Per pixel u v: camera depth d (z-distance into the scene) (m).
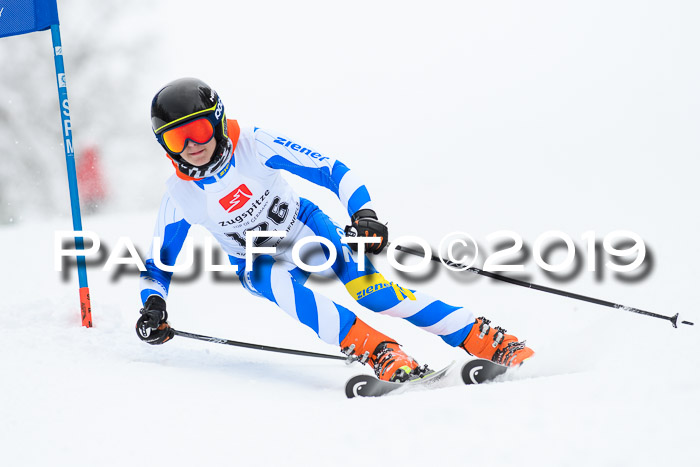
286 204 12.47
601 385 8.34
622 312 13.86
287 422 8.61
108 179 74.38
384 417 8.23
